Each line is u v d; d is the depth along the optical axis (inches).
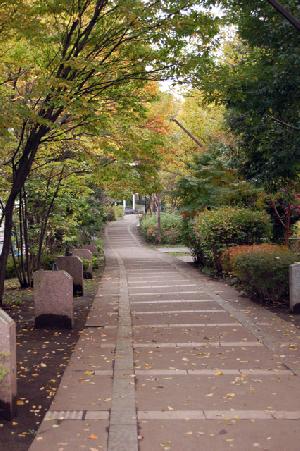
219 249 655.1
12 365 190.2
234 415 188.1
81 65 345.7
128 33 375.9
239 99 414.3
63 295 350.3
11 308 439.5
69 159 514.9
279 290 421.4
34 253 635.5
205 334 324.2
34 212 623.8
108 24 371.6
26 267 597.0
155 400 205.5
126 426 179.2
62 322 351.3
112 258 1131.9
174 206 1851.6
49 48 375.6
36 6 350.3
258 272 423.8
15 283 647.8
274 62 426.0
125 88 408.5
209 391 215.3
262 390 215.6
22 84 422.6
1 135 347.6
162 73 387.2
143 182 491.2
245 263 446.9
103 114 394.0
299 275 391.2
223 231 666.2
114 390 218.7
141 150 423.2
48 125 346.3
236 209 719.1
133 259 1090.1
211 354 275.7
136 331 337.4
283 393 211.6
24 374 246.2
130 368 251.4
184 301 463.5
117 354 278.7
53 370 253.6
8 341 185.8
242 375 237.3
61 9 346.0
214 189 825.5
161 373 242.5
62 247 871.1
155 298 489.1
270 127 480.7
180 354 276.7
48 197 611.5
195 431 174.4
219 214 685.3
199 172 840.9
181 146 1216.8
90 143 475.2
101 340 314.3
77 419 186.4
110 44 378.9
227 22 399.9
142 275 736.3
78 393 215.8
